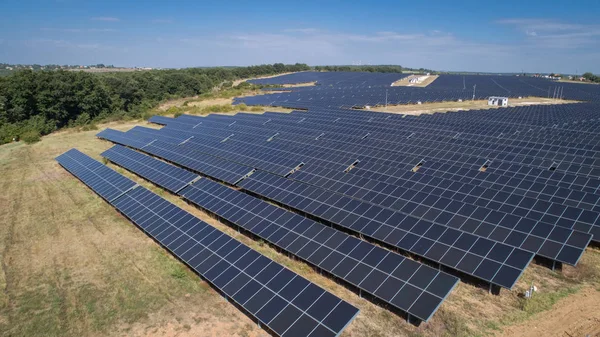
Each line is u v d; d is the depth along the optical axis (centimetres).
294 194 3062
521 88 15125
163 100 11994
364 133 5291
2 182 4134
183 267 2277
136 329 1764
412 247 2189
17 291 2100
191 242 2367
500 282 1811
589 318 1716
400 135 4972
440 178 3170
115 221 2994
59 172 4475
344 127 5722
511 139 4669
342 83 17975
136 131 6266
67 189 3831
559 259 2000
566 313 1750
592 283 1964
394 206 2773
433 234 2222
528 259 1875
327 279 2112
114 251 2511
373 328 1706
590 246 2323
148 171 4047
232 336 1698
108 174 3844
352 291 1989
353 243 2156
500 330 1662
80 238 2722
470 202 2795
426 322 1720
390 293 1777
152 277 2186
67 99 8131
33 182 4103
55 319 1852
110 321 1823
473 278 2012
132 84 10900
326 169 3575
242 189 3638
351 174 3356
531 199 2628
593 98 11500
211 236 2372
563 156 3822
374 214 2544
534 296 1869
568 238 2084
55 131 7625
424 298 1698
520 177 3334
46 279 2211
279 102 9781
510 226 2289
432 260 2075
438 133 5281
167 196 3534
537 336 1625
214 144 5006
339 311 1633
